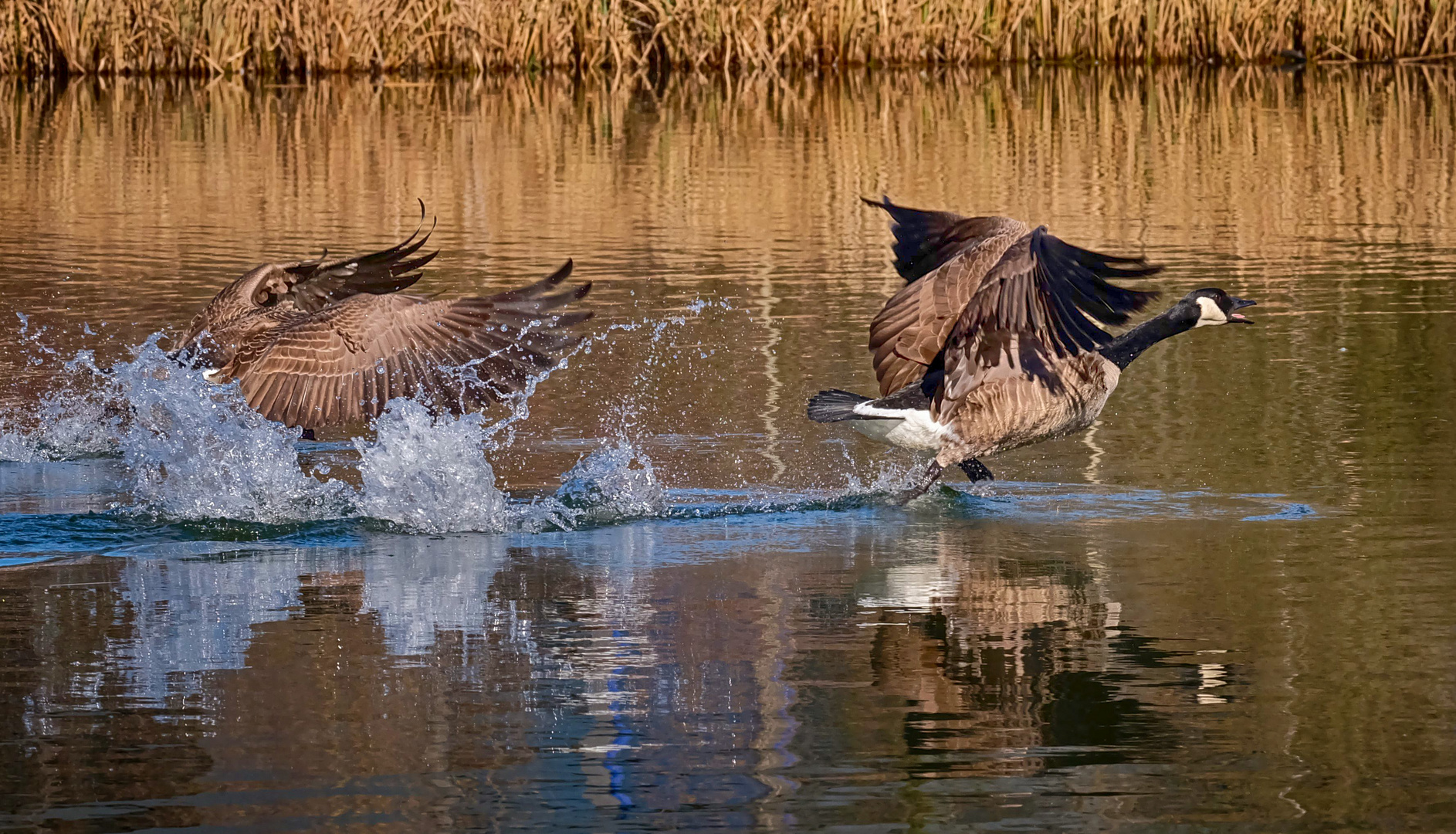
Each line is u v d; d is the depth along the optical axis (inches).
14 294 808.3
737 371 665.6
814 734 310.0
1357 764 293.7
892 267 874.8
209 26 1738.4
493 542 451.8
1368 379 634.8
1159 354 687.7
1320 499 480.1
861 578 411.5
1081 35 1827.0
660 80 1777.8
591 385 645.3
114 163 1242.6
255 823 273.7
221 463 502.6
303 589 404.5
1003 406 483.8
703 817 276.7
